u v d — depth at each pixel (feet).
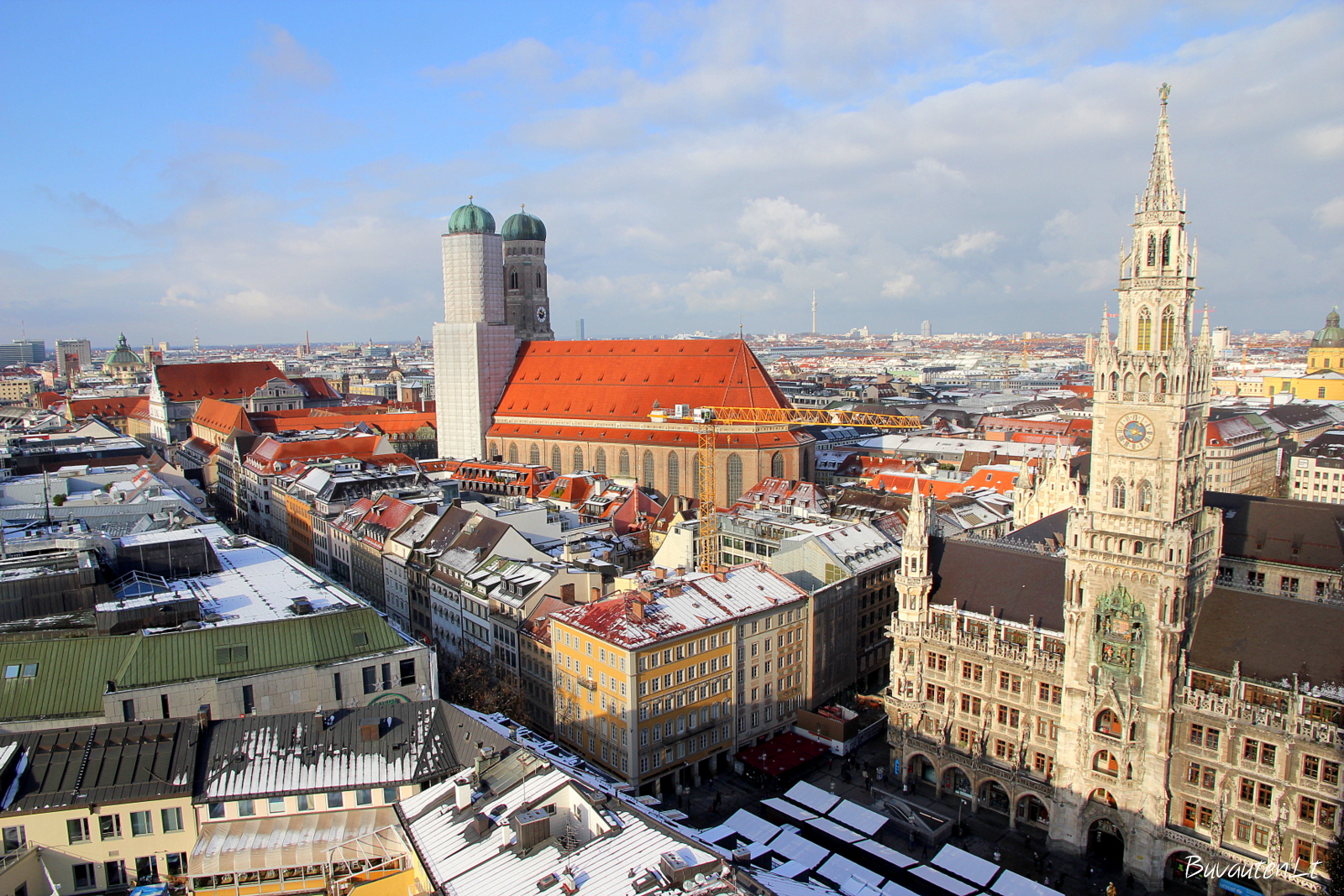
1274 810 274.98
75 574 343.05
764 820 334.24
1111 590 305.94
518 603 431.02
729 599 406.82
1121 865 318.45
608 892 180.65
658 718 364.58
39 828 223.51
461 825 214.07
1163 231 291.38
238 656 301.22
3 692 279.08
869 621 481.05
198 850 224.33
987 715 349.41
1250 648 294.05
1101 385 303.89
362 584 613.52
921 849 330.13
